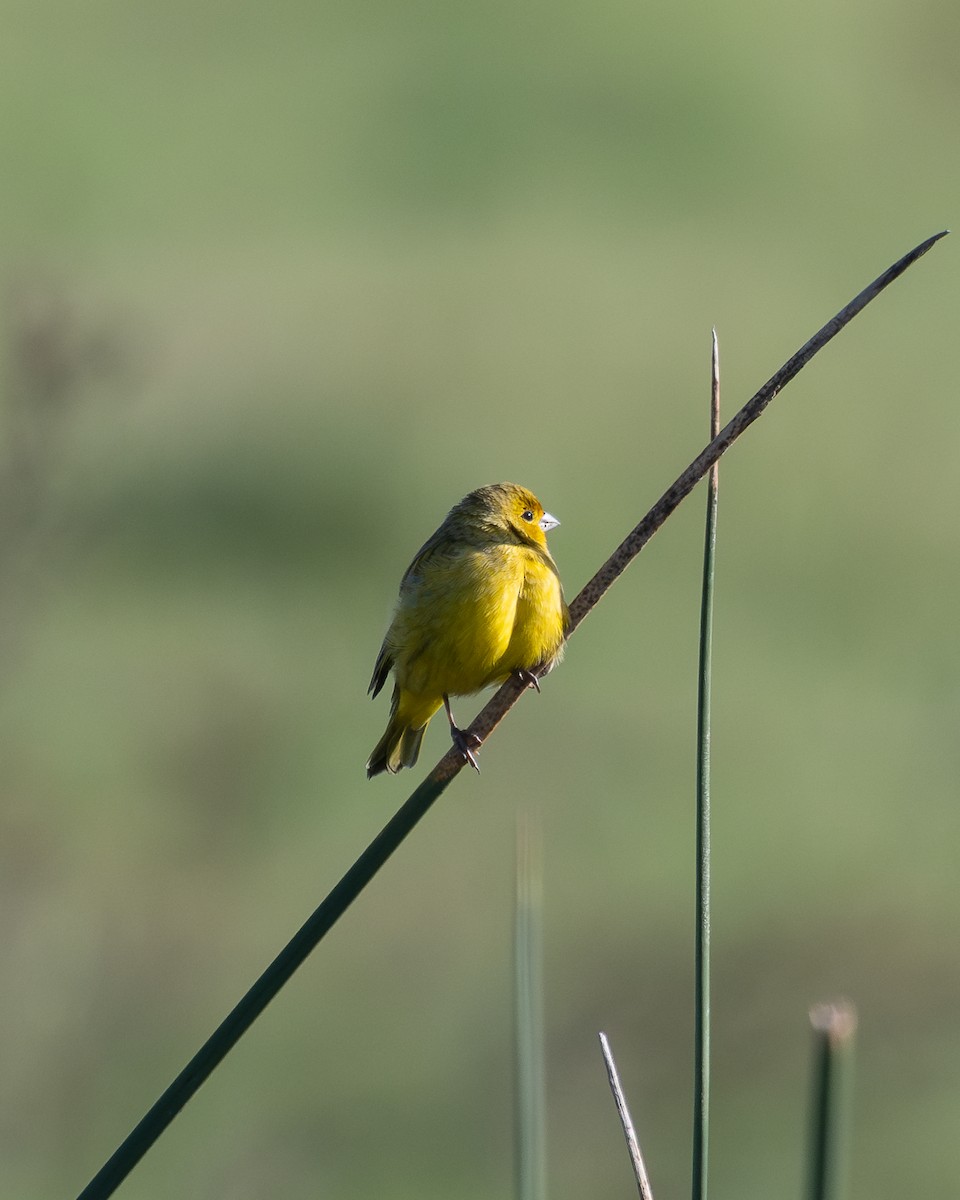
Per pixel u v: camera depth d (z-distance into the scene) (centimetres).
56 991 1164
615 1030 1178
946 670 1752
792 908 1345
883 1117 1091
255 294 2734
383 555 2005
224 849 1398
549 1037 1168
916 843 1440
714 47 4450
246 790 1488
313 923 400
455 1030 1185
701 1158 368
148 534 1958
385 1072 1131
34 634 1418
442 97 4103
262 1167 1026
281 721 1625
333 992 1230
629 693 1727
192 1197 992
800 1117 1088
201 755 1522
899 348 2611
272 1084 1113
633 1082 1119
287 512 2055
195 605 1853
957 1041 1156
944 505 2123
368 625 1847
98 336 1132
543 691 1716
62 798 1414
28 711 1573
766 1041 1168
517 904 414
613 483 2177
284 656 1756
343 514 2059
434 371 2441
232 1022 392
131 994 1189
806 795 1528
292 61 4472
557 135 3831
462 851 1434
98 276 2738
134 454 2069
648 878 1392
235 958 1255
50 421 1133
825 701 1717
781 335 2614
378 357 2489
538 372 2497
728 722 1667
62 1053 1105
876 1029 1179
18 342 1108
